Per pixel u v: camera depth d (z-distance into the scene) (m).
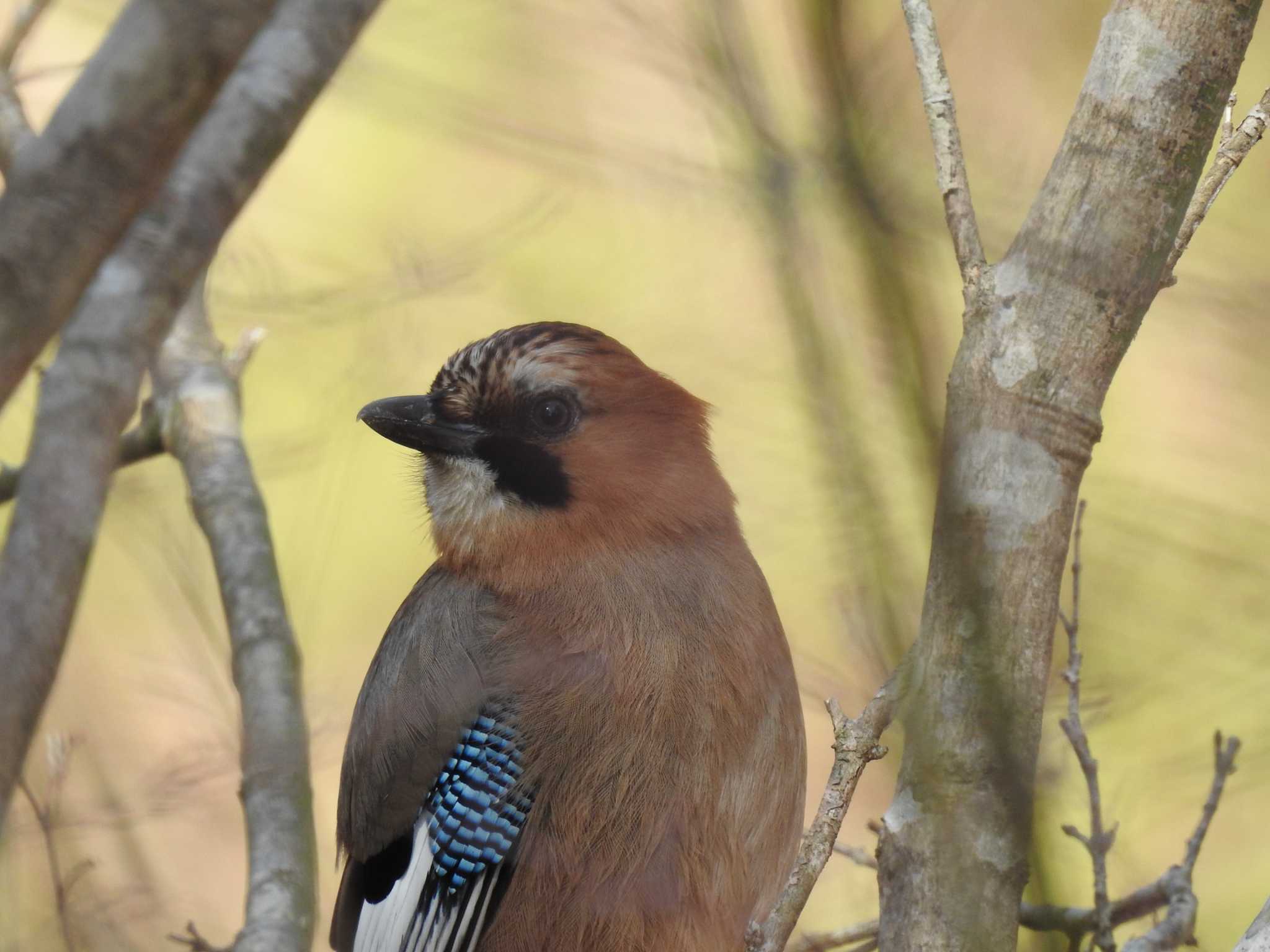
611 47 12.88
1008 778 4.52
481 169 14.78
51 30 13.12
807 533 11.40
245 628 7.80
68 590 3.80
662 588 7.27
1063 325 4.82
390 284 12.42
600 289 13.83
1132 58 4.89
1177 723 10.91
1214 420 13.23
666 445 7.62
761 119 8.78
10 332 3.69
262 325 12.23
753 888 7.10
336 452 13.04
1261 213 13.23
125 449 8.78
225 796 10.47
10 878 6.23
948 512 4.71
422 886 7.14
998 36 13.73
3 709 3.62
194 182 4.38
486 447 7.63
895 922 4.58
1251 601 11.24
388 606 13.30
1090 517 11.70
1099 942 6.19
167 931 7.89
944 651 4.64
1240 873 10.73
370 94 12.54
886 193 6.08
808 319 7.12
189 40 3.79
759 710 7.14
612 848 6.88
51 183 3.74
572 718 6.98
